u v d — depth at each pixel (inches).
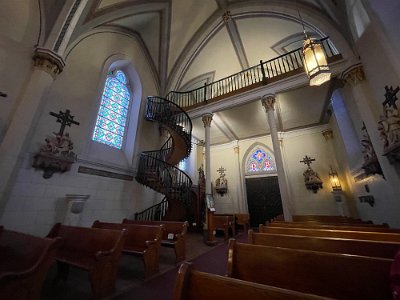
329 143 417.4
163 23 381.4
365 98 212.2
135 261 194.1
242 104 335.9
